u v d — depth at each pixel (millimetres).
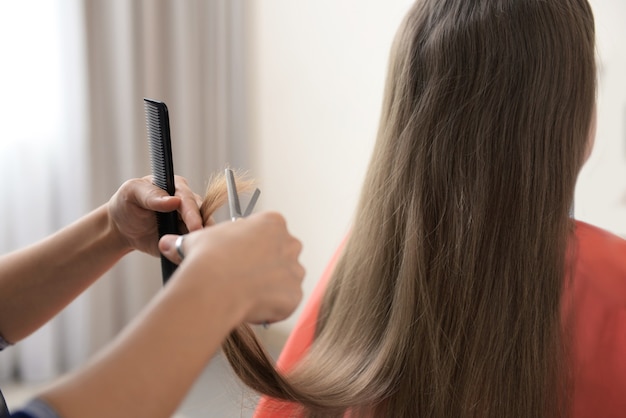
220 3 2684
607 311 749
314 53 2586
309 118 2646
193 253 398
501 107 718
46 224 2410
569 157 748
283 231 438
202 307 377
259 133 2809
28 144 2346
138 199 675
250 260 405
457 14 731
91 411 342
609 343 749
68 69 2363
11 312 698
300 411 803
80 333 2496
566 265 766
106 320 2582
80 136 2408
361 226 833
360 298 813
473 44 718
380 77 2408
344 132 2549
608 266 755
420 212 748
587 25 745
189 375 368
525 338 738
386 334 780
